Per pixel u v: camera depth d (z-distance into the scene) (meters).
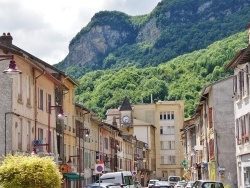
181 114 135.25
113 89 158.25
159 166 134.38
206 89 55.00
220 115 53.66
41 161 23.77
